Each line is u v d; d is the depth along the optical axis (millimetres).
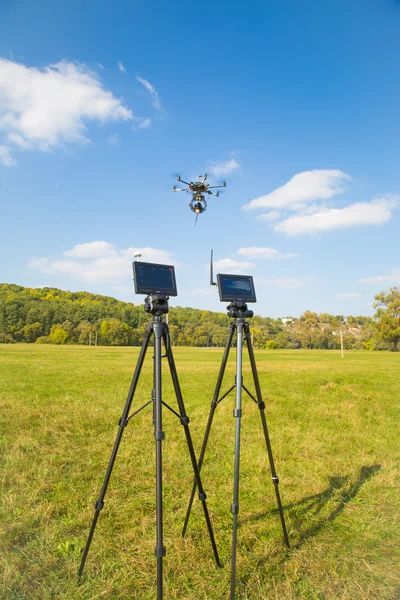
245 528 3898
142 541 3615
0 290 143875
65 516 4148
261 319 125750
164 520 4066
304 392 13219
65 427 7879
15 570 3090
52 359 30438
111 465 3061
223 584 3018
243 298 3365
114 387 14156
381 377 18078
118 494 4699
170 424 8242
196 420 8742
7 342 102312
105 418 8711
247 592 2920
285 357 44500
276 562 3307
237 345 3229
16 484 4941
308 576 3104
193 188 9453
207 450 6512
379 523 3969
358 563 3264
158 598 2389
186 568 3203
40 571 3131
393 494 4691
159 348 2773
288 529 3879
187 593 2926
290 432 7770
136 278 2854
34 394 12133
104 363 26578
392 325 83062
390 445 6934
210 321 124250
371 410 10141
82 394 12328
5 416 8844
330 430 8008
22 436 7094
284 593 2889
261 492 4816
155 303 2857
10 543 3520
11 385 14242
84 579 3076
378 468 5672
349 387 14188
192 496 3672
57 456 6125
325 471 5520
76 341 107562
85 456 6168
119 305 137000
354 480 5195
